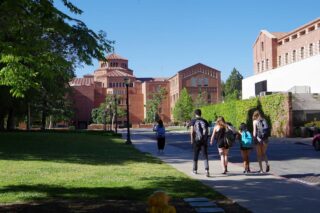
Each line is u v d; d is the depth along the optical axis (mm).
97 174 13797
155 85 132875
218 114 61062
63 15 8195
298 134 39125
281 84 53938
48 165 16422
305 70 47750
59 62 8883
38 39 9023
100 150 25000
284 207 8703
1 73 9797
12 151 23234
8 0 7637
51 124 102875
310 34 60531
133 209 8445
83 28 8734
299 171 15438
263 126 14531
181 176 13469
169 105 135375
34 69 10188
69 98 83188
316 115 41406
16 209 8391
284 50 69188
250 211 8367
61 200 9391
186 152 24266
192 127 13992
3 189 10820
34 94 35000
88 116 126875
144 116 133875
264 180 12609
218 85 126625
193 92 125062
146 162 18141
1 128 56562
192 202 9164
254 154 22938
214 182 12250
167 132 68812
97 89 130250
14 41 8594
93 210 8359
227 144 14234
